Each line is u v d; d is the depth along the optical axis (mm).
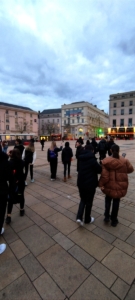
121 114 50281
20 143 5805
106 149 8195
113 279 1791
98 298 1585
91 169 2670
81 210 2787
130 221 2977
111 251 2213
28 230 2730
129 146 20125
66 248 2283
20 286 1724
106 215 2891
